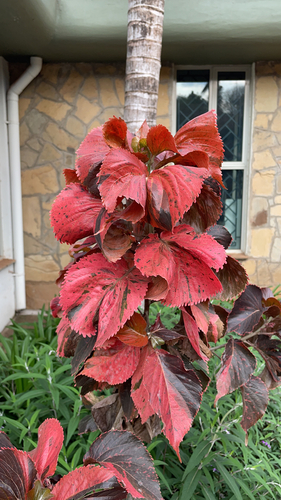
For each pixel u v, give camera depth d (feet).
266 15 6.12
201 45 6.78
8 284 7.94
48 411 3.43
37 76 7.75
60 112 7.87
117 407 2.11
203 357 1.79
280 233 8.31
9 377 3.46
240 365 2.12
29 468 1.24
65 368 3.45
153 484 1.51
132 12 3.47
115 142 1.66
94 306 1.56
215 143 1.72
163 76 7.73
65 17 6.15
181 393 1.63
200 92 8.36
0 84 7.50
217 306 2.50
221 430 3.02
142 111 3.60
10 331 7.44
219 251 1.54
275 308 2.22
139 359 1.77
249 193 8.21
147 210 1.59
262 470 2.96
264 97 7.84
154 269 1.49
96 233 1.46
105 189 1.40
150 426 2.06
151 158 1.74
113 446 1.67
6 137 7.77
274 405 3.68
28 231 8.30
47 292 8.53
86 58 7.44
